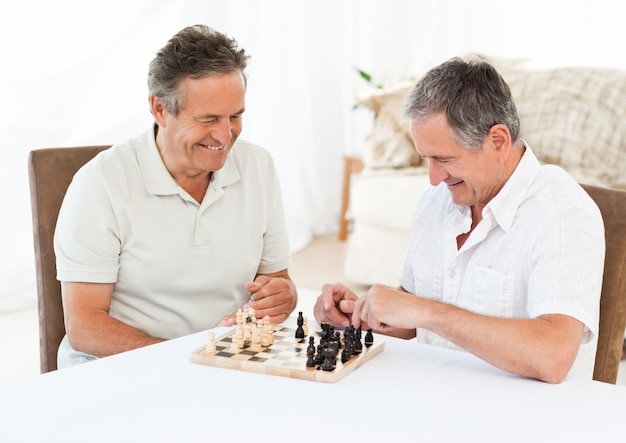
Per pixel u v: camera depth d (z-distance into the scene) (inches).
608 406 50.8
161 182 72.7
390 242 162.7
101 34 156.4
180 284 74.8
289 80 204.2
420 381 53.9
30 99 149.1
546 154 158.2
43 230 75.8
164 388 51.8
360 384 53.0
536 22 200.1
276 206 80.0
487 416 48.6
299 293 162.4
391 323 58.4
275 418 47.5
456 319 56.5
